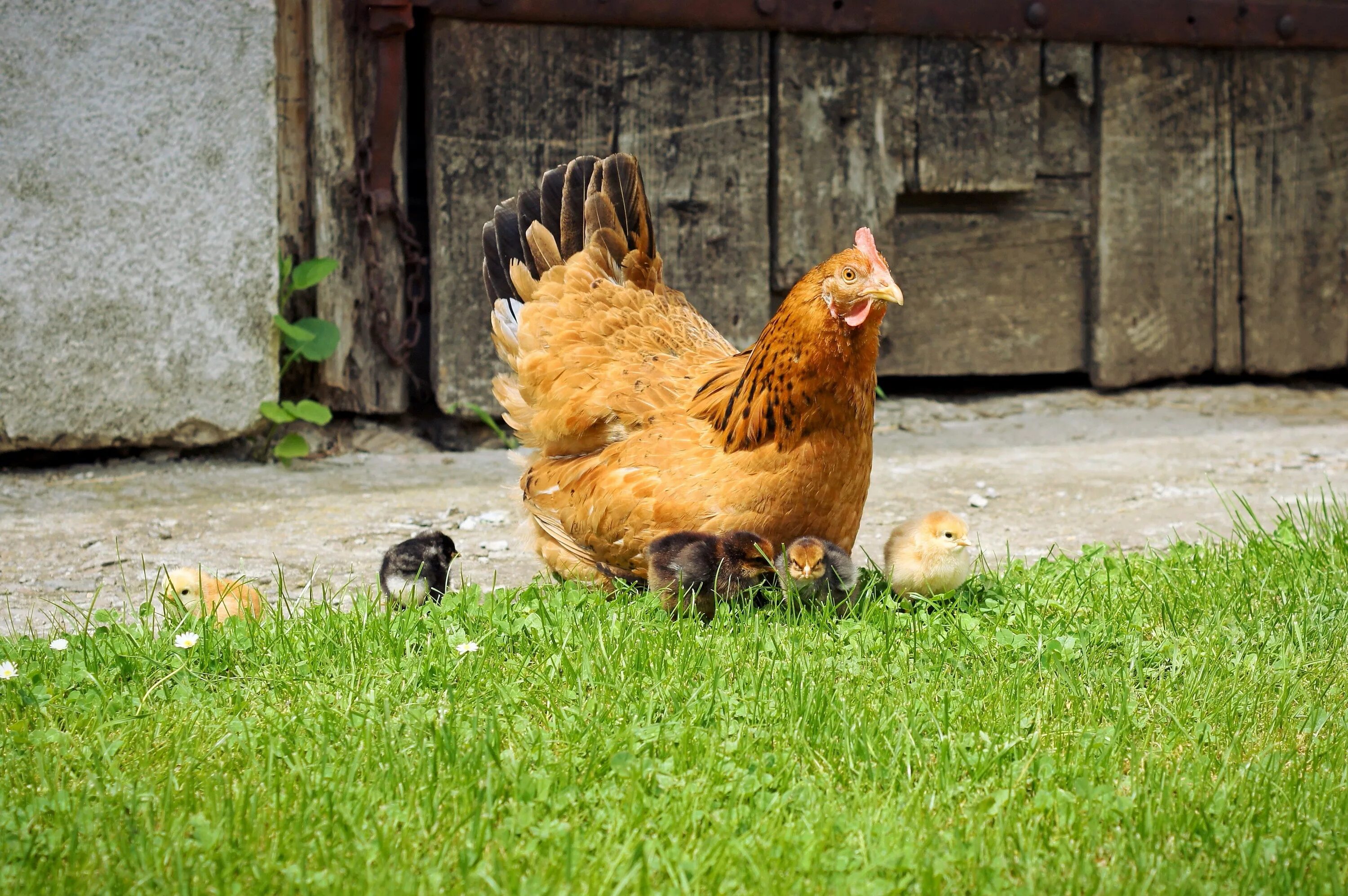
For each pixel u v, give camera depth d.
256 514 6.84
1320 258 10.48
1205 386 10.63
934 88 9.31
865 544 6.27
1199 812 3.29
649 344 5.54
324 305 8.28
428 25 8.22
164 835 3.13
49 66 7.19
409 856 3.08
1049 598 5.02
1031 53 9.47
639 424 5.11
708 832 3.18
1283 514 6.73
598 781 3.47
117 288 7.51
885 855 3.04
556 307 5.52
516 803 3.31
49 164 7.27
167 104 7.42
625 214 5.85
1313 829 3.21
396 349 8.49
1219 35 9.77
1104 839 3.22
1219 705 3.95
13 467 7.79
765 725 3.77
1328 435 8.94
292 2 7.96
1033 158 9.60
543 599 4.82
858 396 4.64
